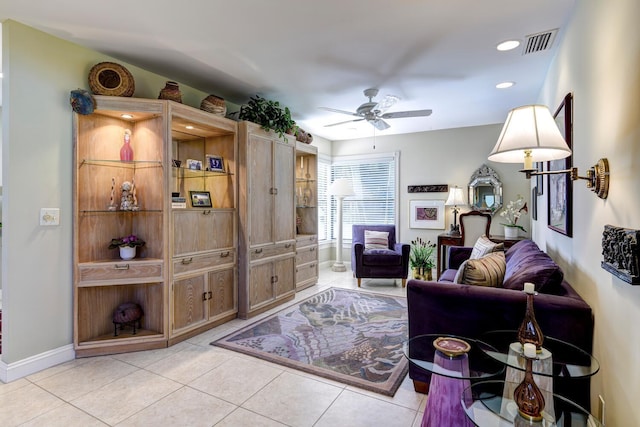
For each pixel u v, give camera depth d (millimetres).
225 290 3395
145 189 2871
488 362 1741
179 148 3578
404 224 5918
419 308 2033
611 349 1483
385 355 2648
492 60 2910
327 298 4270
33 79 2379
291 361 2543
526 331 1471
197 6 2104
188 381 2266
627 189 1320
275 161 3932
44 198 2449
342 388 2180
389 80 3375
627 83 1325
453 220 5504
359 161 6344
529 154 1601
